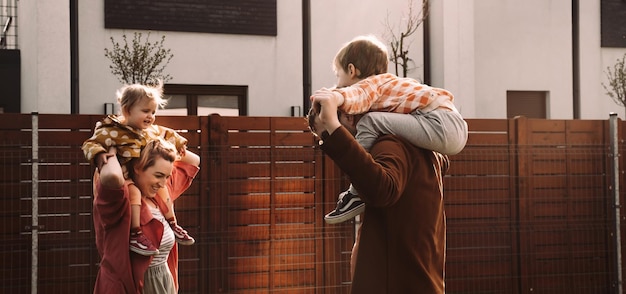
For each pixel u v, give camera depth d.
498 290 6.65
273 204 6.14
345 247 6.27
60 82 9.67
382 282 2.48
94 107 10.52
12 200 5.57
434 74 11.86
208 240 6.00
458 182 6.58
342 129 2.29
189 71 11.02
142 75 10.20
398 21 11.84
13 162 5.56
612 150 6.84
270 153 6.14
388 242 2.49
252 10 11.29
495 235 6.65
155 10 10.85
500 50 12.22
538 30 12.40
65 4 9.70
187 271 5.96
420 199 2.53
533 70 12.37
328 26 11.62
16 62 11.59
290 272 6.17
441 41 11.61
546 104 12.52
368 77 2.66
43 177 5.61
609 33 12.76
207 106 11.21
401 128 2.52
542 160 6.77
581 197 6.85
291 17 11.49
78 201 5.68
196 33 11.06
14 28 12.50
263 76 11.34
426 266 2.53
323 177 6.25
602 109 12.74
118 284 3.77
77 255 5.68
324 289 6.23
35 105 9.79
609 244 6.89
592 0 12.67
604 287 6.88
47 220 5.62
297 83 11.48
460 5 11.58
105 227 3.79
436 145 2.54
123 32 10.71
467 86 11.61
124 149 3.90
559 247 6.79
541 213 6.76
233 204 6.05
